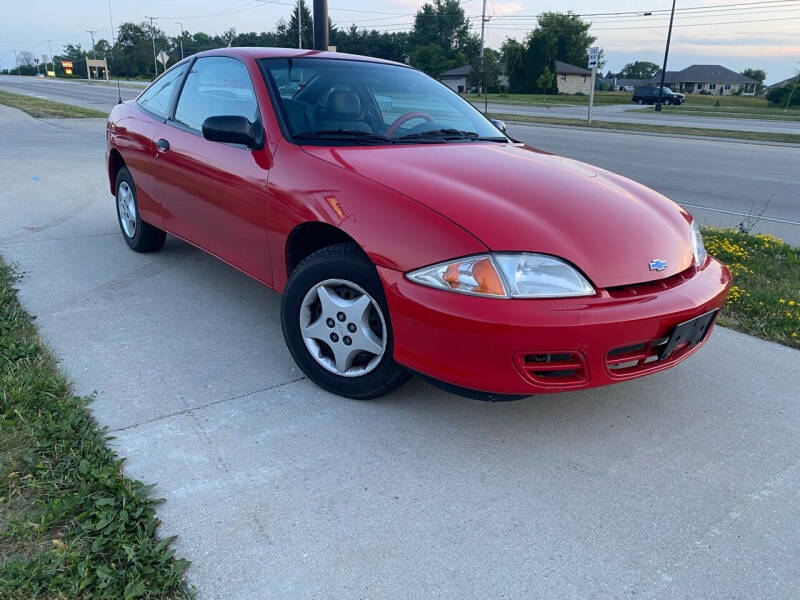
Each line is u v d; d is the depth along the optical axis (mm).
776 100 58188
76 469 2178
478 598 1838
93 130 14336
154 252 4914
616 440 2670
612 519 2191
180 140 3756
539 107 40188
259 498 2191
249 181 3088
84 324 3508
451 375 2330
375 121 3338
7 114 17391
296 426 2635
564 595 1864
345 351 2744
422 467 2416
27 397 2564
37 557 1807
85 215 6094
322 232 2904
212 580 1845
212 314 3744
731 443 2688
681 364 3436
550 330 2191
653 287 2447
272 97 3205
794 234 6938
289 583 1853
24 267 4422
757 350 3658
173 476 2270
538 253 2279
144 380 2932
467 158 3027
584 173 3111
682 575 1964
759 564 2023
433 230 2348
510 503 2242
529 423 2764
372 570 1916
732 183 10461
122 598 1716
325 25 12586
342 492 2248
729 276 2898
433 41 97375
